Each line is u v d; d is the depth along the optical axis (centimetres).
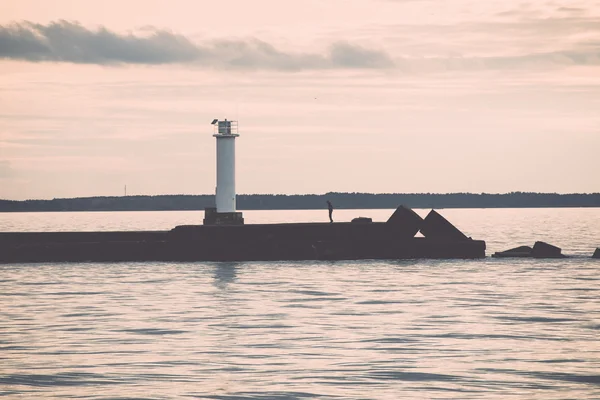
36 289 6512
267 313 5144
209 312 5197
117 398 3097
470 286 6694
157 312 5203
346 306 5481
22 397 3112
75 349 3962
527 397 3108
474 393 3162
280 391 3195
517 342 4116
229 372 3494
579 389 3216
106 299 5872
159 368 3566
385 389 3222
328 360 3716
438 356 3791
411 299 5850
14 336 4312
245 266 8450
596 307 5422
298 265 8556
